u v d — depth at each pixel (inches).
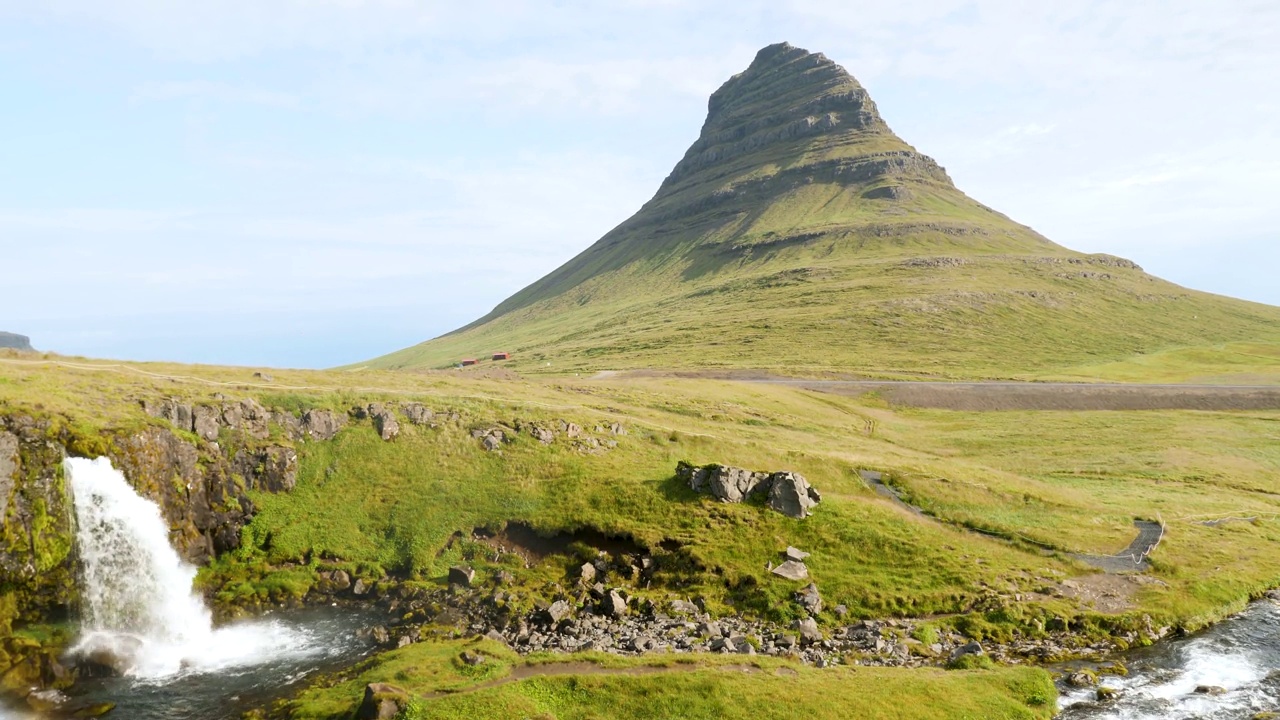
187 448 1764.3
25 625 1409.9
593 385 3604.8
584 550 1732.3
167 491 1695.4
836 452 2674.7
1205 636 1461.6
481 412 2272.4
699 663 1261.1
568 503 1867.6
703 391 3853.3
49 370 1852.9
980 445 3467.0
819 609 1517.0
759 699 1136.2
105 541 1549.0
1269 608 1595.7
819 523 1814.7
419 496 1911.9
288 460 1910.7
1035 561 1749.5
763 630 1454.2
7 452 1466.5
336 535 1801.2
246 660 1385.3
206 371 2329.0
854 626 1469.0
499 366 7485.2
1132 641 1433.3
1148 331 7450.8
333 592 1664.6
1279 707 1178.6
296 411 2059.5
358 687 1202.0
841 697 1155.3
